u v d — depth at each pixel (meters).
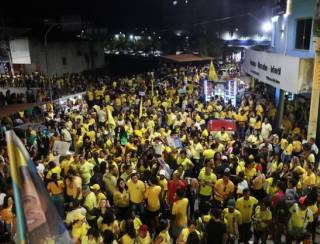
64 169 11.10
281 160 13.16
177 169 10.98
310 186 10.20
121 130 15.23
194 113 18.92
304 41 17.62
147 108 20.84
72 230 7.89
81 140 14.59
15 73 38.19
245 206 9.05
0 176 10.75
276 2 21.59
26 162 3.25
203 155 12.65
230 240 8.73
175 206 8.96
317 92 14.24
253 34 49.50
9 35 37.81
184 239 7.94
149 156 11.86
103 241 7.64
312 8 16.66
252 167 11.16
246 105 21.19
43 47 40.09
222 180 9.92
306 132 15.82
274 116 19.88
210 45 52.03
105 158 11.88
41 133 16.98
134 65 59.88
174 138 13.98
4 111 17.08
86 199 9.03
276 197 9.30
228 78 23.91
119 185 9.83
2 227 8.38
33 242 3.24
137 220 8.43
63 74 40.06
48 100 27.00
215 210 8.27
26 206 3.22
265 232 9.24
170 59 34.62
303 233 8.48
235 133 16.62
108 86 30.67
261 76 19.58
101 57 51.75
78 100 24.20
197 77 32.28
